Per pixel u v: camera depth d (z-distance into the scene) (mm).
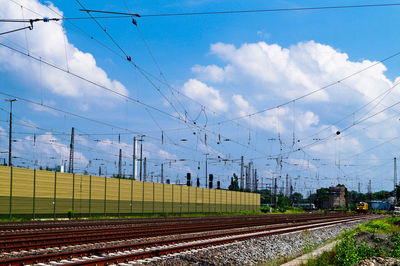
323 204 151875
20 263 12688
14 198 37094
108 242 19812
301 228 33938
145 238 22391
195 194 68562
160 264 14242
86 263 12836
